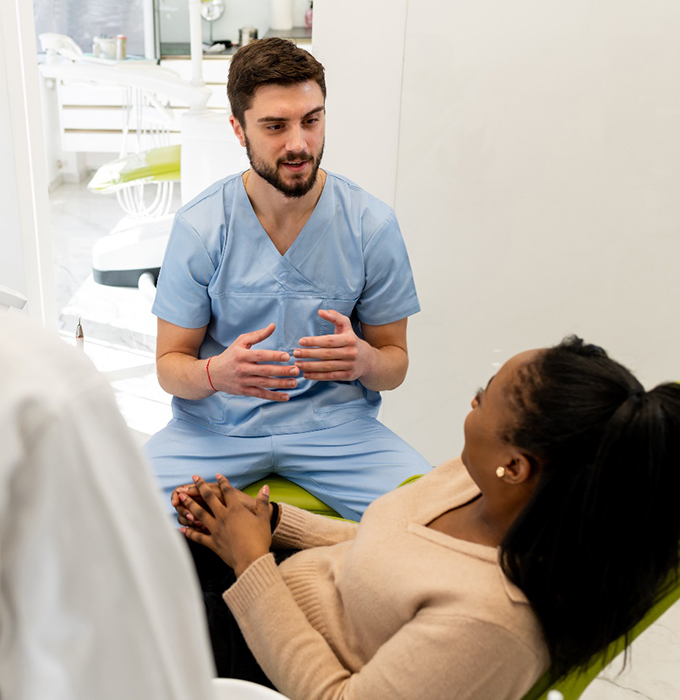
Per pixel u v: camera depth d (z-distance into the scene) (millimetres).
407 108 1861
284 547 1137
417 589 821
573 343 828
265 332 1395
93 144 4125
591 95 1782
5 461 362
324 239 1492
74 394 386
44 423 373
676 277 1880
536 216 1893
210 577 1114
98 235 3826
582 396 754
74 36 3600
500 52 1785
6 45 2057
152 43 3770
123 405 2438
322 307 1539
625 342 1953
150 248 2980
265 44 1365
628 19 1720
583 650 795
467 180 1896
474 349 2029
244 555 1003
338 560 1011
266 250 1487
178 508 1119
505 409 794
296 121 1356
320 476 1500
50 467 373
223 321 1554
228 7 4305
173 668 423
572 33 1749
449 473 984
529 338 1993
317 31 1834
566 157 1836
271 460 1507
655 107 1767
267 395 1409
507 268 1947
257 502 1077
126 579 396
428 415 2105
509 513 835
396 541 892
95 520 386
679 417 740
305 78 1353
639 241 1869
